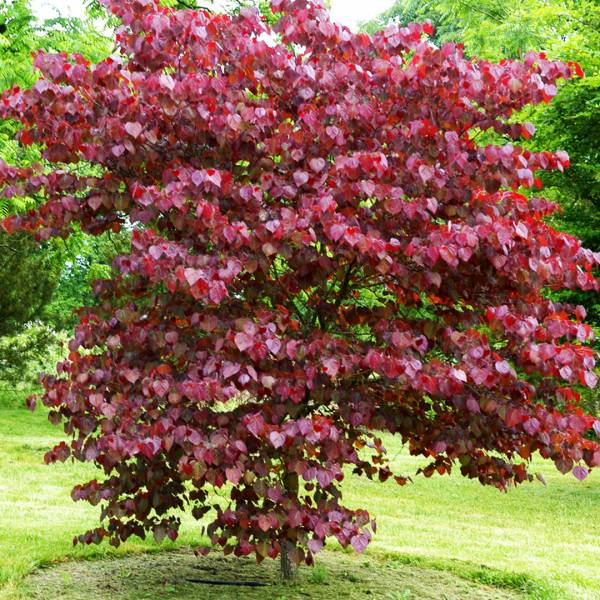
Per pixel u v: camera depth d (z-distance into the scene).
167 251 3.68
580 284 4.14
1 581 5.00
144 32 4.17
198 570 5.41
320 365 3.93
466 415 4.33
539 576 5.87
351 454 4.10
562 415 4.05
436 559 6.21
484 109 4.34
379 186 3.82
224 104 3.89
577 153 11.23
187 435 3.83
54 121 4.12
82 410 4.25
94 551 5.86
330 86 4.10
